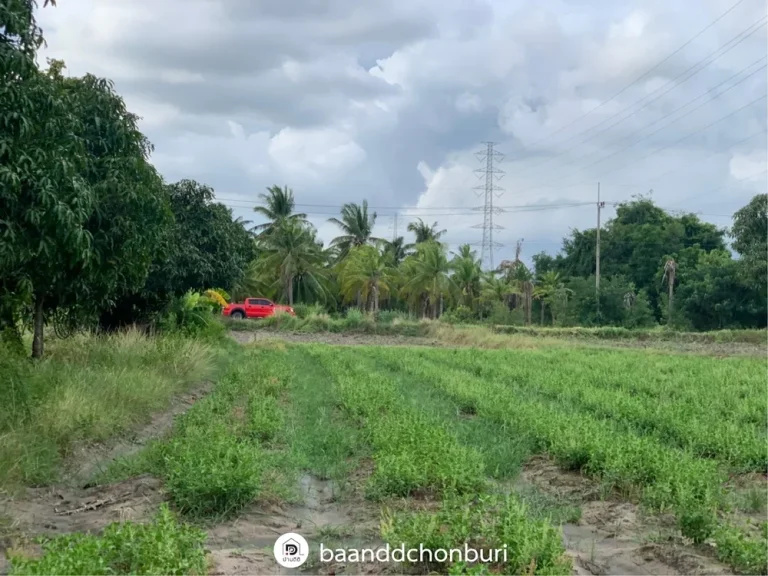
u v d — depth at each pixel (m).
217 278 24.05
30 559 5.40
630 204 69.38
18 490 7.97
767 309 49.44
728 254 58.81
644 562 6.60
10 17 8.50
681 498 7.25
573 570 6.17
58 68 14.58
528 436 11.27
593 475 9.25
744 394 17.22
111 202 13.06
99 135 13.47
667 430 11.98
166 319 23.69
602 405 14.25
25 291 11.27
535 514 7.75
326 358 25.55
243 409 13.77
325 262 59.91
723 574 6.21
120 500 8.05
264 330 45.06
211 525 7.35
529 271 63.41
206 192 23.52
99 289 14.32
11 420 9.59
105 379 12.92
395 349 32.44
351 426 12.51
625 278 64.12
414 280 55.72
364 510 7.92
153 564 5.25
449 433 10.65
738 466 9.91
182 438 10.05
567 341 42.75
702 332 46.91
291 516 7.88
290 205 57.00
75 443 10.02
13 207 9.58
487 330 45.00
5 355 12.21
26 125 9.02
